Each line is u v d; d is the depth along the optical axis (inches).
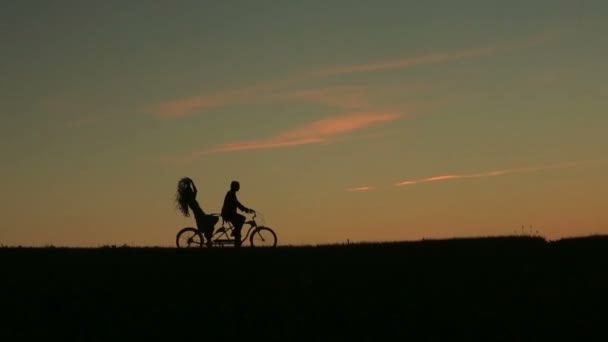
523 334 872.3
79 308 944.9
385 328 885.8
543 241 1256.8
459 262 1130.7
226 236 1317.7
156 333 873.5
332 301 964.6
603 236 1239.5
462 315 922.1
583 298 981.2
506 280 1054.4
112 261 1125.7
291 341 850.8
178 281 1038.4
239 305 949.2
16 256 1155.9
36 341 852.6
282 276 1056.8
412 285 1027.3
